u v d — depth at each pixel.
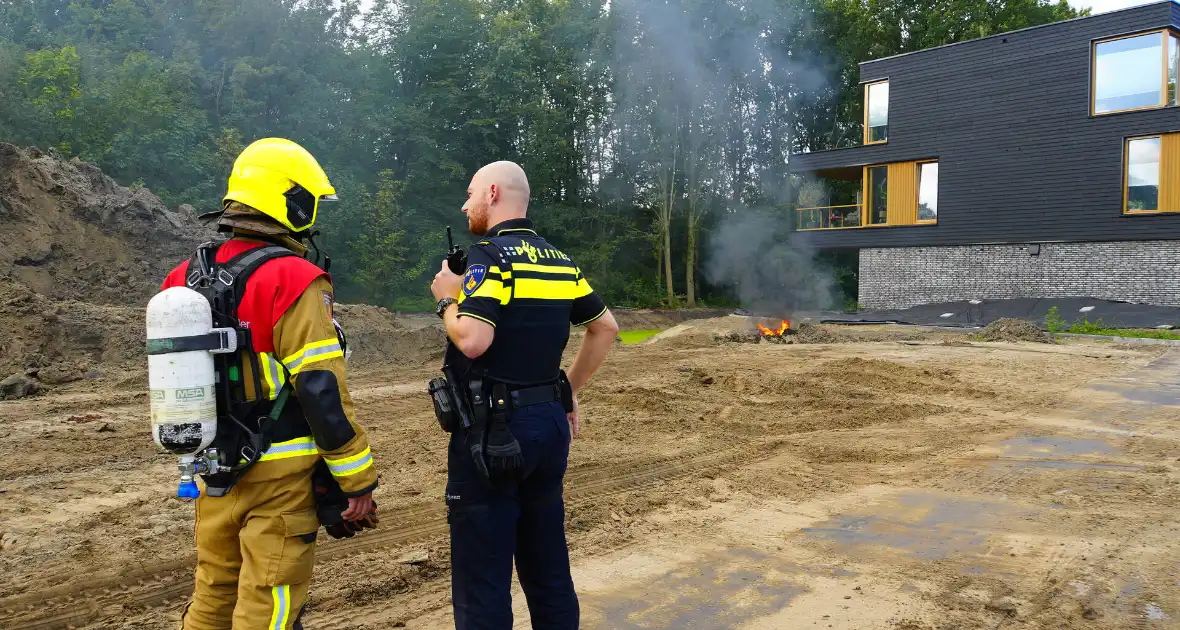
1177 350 16.78
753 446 7.89
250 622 2.56
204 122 29.45
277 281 2.60
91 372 11.20
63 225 15.73
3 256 14.28
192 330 2.47
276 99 32.38
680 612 3.95
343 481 2.60
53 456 7.11
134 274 15.90
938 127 28.81
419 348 14.83
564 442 2.97
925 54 29.11
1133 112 24.31
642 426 8.70
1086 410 9.96
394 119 36.94
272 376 2.61
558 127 41.00
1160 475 6.75
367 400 10.25
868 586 4.29
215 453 2.54
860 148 30.89
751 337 19.52
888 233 30.09
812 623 3.82
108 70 29.62
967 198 28.11
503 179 3.02
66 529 5.09
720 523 5.46
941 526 5.38
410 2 40.25
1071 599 4.11
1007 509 5.77
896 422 9.20
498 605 2.82
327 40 34.53
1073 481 6.56
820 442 8.09
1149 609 3.99
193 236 17.45
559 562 3.05
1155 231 23.94
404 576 4.37
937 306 27.25
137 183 25.50
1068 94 25.70
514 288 2.80
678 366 13.84
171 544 4.83
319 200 2.92
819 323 26.41
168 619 3.90
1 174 15.37
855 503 5.96
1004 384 11.99
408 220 36.47
